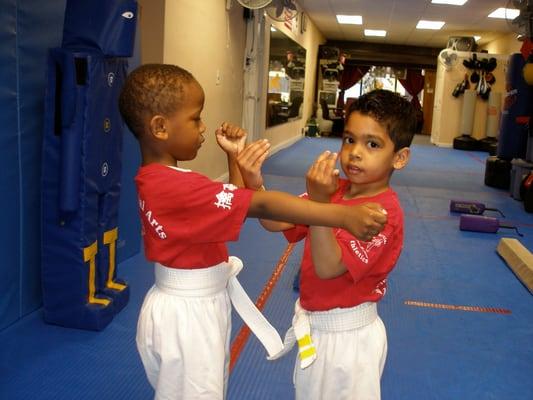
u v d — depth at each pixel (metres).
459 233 4.90
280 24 9.23
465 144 12.49
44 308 2.58
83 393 2.07
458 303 3.21
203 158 5.70
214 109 5.97
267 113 8.72
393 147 1.21
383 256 1.23
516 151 7.39
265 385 2.18
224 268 1.36
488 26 12.01
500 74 12.71
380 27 13.28
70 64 2.30
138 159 3.64
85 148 2.42
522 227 5.29
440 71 13.59
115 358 2.33
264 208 1.10
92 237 2.57
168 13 4.29
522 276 3.60
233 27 6.51
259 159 1.26
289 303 3.03
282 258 3.85
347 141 1.24
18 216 2.58
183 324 1.28
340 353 1.26
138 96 1.21
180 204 1.17
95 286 2.65
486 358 2.52
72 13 2.42
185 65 4.83
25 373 2.18
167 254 1.25
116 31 2.42
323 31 14.92
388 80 18.39
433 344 2.64
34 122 2.63
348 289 1.25
